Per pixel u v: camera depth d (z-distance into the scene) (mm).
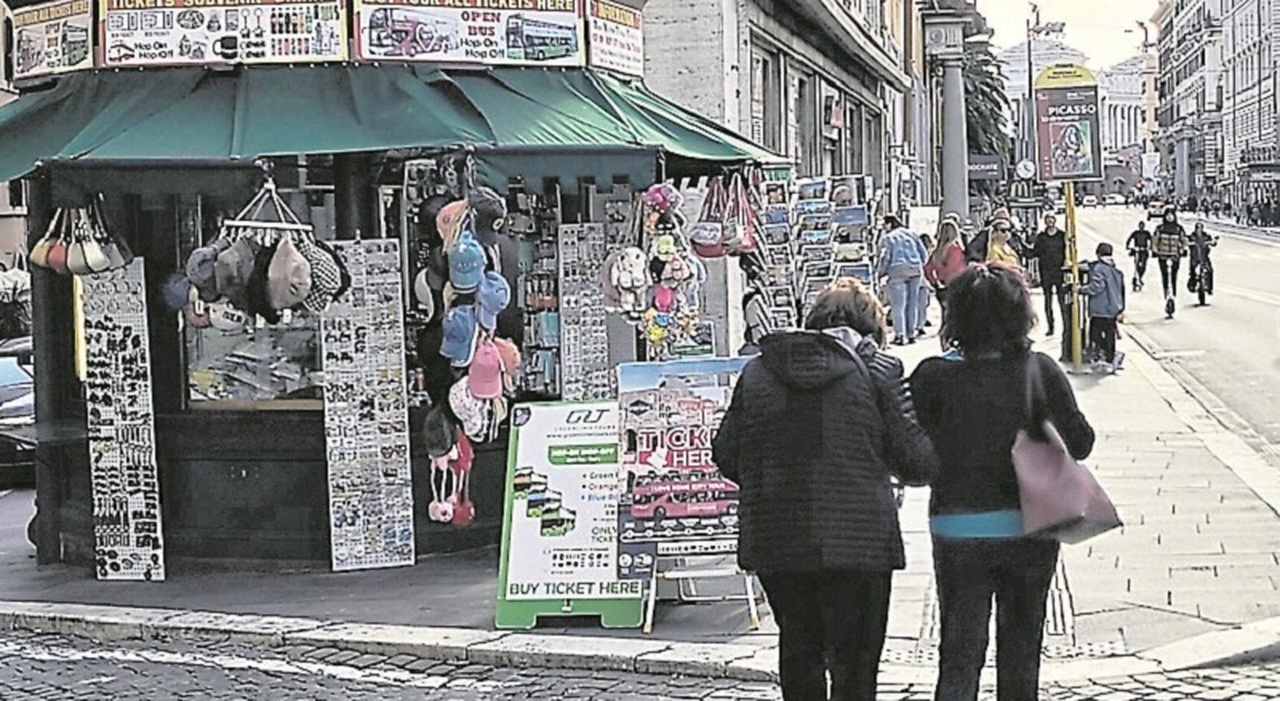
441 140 14477
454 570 15547
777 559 8914
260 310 14555
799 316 23312
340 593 14797
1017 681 9094
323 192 16078
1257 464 20078
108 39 15672
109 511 15969
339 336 15625
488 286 15078
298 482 15875
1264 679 11336
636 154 15273
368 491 15719
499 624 13242
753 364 9406
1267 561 14477
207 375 16109
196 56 15477
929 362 9266
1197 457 20578
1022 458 8805
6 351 26781
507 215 16703
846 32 37406
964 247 35438
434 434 15469
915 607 13414
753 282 20641
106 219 15570
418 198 16094
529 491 13461
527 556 13344
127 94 15641
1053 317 37719
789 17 32656
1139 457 20625
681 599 13711
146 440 15891
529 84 16219
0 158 15453
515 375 15945
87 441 16562
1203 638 12102
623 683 11883
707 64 23984
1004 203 69500
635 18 18109
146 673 12570
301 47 15430
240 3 15445
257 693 11859
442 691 11797
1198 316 46094
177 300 15570
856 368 9141
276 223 14430
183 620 13930
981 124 104688
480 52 15891
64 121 15750
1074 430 9023
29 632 14211
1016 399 8945
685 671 12055
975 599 9023
